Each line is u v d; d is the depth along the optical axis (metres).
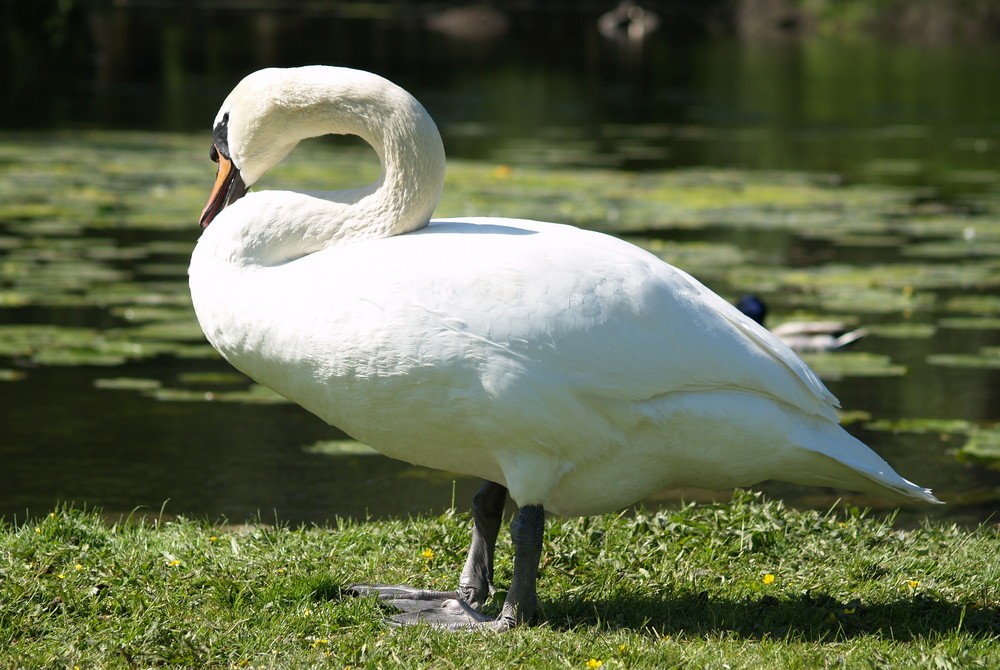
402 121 6.07
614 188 24.00
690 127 35.53
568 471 5.78
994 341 14.82
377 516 9.22
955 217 22.03
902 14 71.69
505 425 5.59
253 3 87.12
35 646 5.45
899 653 5.54
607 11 89.69
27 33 35.56
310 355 5.73
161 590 6.11
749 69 53.28
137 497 9.63
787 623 6.03
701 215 21.53
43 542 6.68
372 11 83.69
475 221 6.27
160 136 30.39
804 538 7.18
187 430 11.42
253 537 7.11
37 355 12.98
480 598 6.35
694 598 6.32
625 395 5.59
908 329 14.53
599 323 5.56
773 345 5.79
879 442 11.16
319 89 6.22
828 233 20.23
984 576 6.61
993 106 41.47
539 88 45.06
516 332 5.50
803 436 5.75
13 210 20.58
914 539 7.27
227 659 5.41
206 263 6.08
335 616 5.90
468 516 7.57
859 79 49.47
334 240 6.08
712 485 6.04
